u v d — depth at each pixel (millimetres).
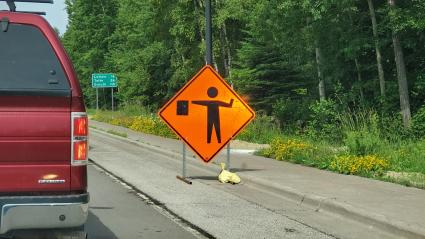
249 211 9391
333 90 28906
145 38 50312
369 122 18922
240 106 12750
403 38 22469
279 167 14305
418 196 9859
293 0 22562
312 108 25609
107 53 64562
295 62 29750
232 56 38500
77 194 5250
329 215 9102
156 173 14266
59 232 5238
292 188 10797
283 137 20781
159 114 12523
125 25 54375
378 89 24672
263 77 32156
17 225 5078
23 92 5129
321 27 24625
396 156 13898
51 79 5352
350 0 22047
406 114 21672
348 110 23984
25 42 5422
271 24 26609
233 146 20047
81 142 5297
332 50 25453
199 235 7781
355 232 7863
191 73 41156
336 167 13422
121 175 13852
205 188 11852
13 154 5133
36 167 5176
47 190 5199
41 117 5188
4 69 5328
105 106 65125
